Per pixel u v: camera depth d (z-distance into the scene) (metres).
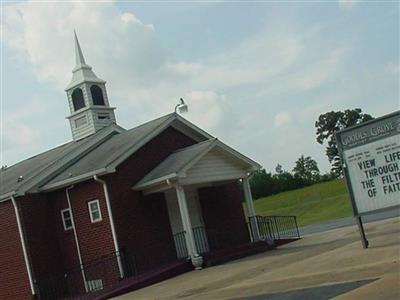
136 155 22.48
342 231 23.20
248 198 24.62
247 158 23.77
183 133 24.75
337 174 88.81
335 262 13.25
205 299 12.33
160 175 21.27
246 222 25.55
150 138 22.88
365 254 13.38
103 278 21.20
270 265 16.27
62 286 22.16
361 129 14.37
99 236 21.52
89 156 23.83
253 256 20.91
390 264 11.15
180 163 21.41
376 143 14.14
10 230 22.55
